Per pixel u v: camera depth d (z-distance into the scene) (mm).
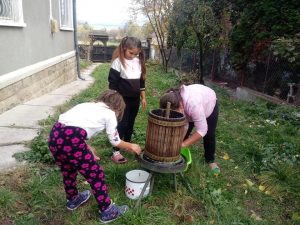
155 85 9641
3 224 2631
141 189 3043
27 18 6477
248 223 2945
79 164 2521
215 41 10398
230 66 10164
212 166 3820
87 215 2828
